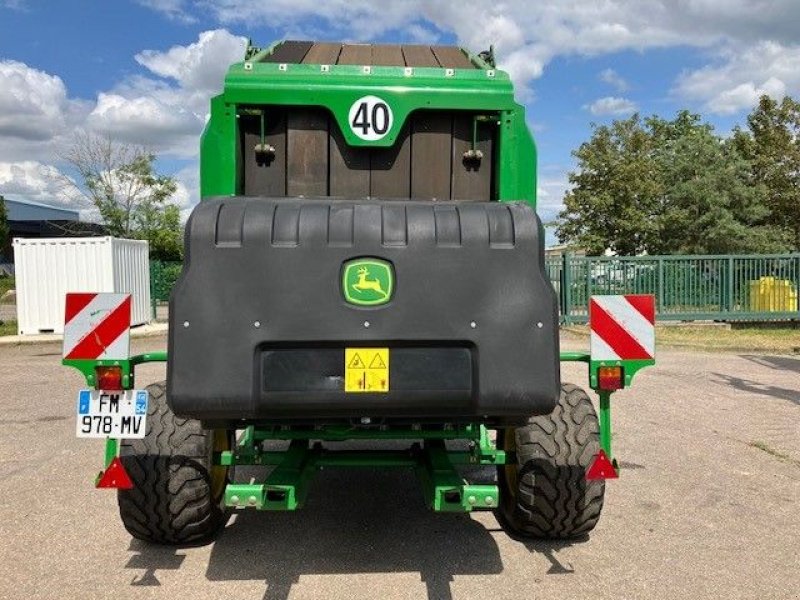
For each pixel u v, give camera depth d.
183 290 3.08
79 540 4.35
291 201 3.30
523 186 3.88
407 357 3.15
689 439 7.05
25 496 5.21
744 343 16.17
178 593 3.64
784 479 5.70
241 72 3.77
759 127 34.19
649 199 32.59
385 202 3.33
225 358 3.08
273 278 3.10
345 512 4.93
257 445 4.09
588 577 3.86
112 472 3.52
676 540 4.40
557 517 4.09
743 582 3.80
